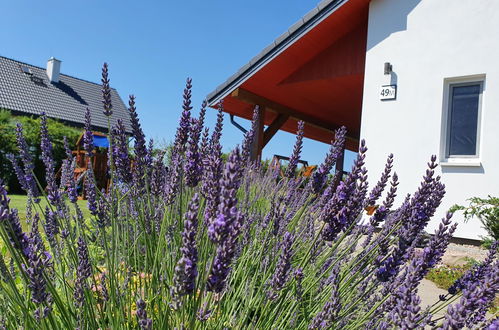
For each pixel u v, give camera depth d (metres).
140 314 1.20
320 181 2.32
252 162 7.46
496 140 6.65
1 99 25.09
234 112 11.31
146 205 2.46
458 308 1.09
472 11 7.08
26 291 1.80
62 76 30.78
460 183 6.89
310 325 1.48
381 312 1.93
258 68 8.95
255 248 2.72
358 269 2.14
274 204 2.73
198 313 1.21
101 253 2.71
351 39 8.92
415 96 7.51
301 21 8.19
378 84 7.92
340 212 1.71
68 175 2.49
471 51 7.04
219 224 1.02
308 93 10.43
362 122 8.03
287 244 1.55
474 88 7.10
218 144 1.20
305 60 9.40
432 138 7.27
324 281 2.37
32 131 17.20
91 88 31.81
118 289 1.83
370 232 2.58
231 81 9.40
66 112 27.70
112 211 2.10
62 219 2.30
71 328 1.57
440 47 7.34
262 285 2.15
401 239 1.89
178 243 2.38
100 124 28.48
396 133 7.63
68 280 2.15
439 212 6.97
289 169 2.91
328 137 17.61
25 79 28.08
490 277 1.11
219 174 1.18
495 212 5.11
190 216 1.06
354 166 1.70
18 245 1.32
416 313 1.18
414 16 7.66
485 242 5.18
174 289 1.08
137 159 2.30
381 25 7.98
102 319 1.72
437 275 4.50
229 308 2.08
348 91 10.18
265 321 1.95
